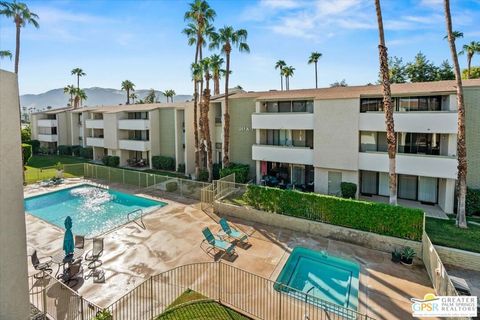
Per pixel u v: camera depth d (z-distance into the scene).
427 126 17.05
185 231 14.97
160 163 31.75
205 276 10.68
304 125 21.08
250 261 11.87
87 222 17.50
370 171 20.55
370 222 13.53
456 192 17.06
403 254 11.77
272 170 24.31
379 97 19.47
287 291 9.91
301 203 15.32
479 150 16.64
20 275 4.19
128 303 9.06
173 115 31.78
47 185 24.98
